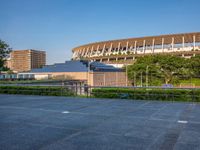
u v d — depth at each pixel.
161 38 105.69
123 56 104.00
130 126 10.06
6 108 15.25
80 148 7.13
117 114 13.01
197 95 19.62
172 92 20.34
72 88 24.75
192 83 51.97
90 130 9.38
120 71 58.81
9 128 9.73
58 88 23.94
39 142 7.75
